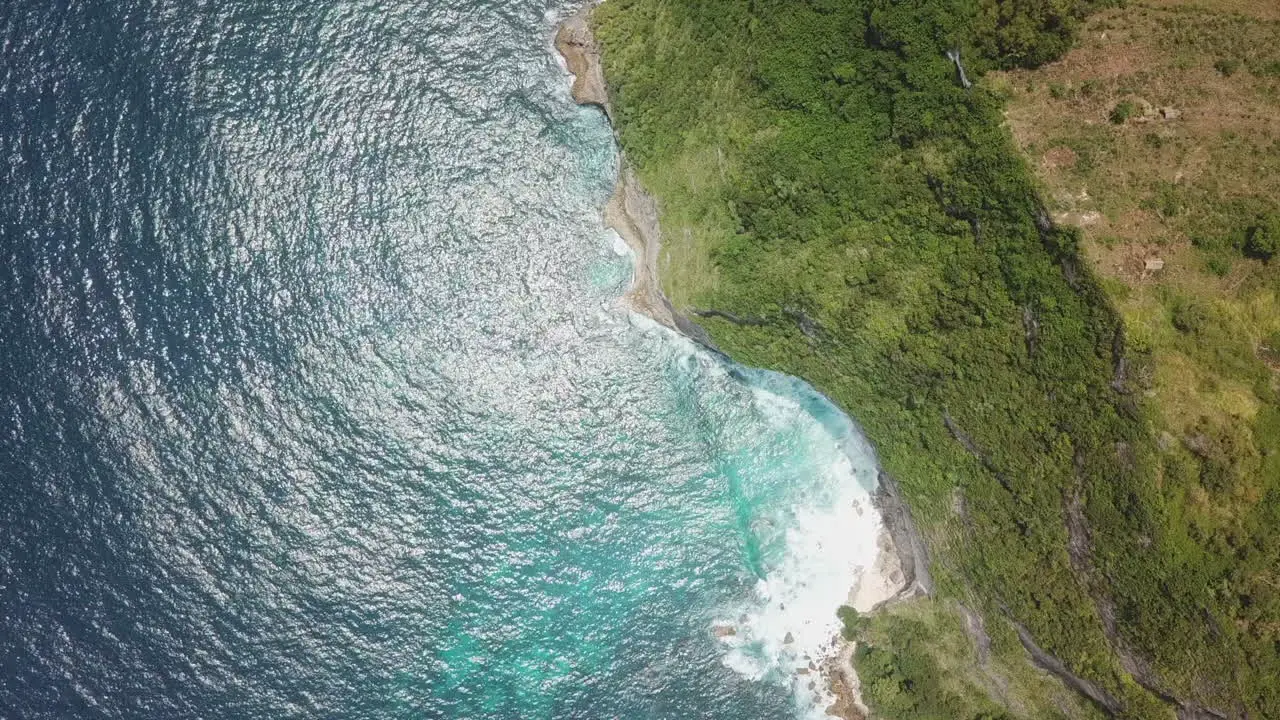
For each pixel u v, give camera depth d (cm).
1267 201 4353
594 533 6500
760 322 5847
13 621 6188
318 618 6306
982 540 5397
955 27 4716
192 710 6125
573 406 6606
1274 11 4503
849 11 5044
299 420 6531
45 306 6594
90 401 6481
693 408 6538
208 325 6619
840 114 5162
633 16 6275
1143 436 4472
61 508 6338
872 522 6262
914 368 5350
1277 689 4322
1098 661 4972
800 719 6206
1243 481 4319
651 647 6359
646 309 6581
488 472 6550
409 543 6444
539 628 6400
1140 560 4609
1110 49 4597
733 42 5525
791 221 5441
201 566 6303
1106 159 4531
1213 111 4478
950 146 4825
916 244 5109
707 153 5712
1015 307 4862
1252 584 4319
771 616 6309
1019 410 4988
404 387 6612
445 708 6275
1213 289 4409
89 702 6097
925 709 5803
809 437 6369
